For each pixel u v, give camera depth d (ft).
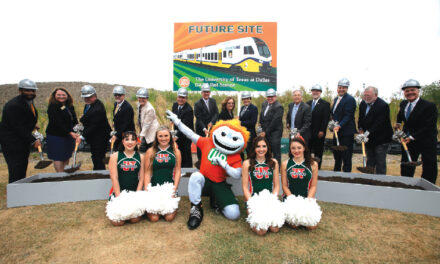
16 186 11.96
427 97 37.63
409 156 14.03
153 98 43.52
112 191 11.60
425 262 7.94
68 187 12.59
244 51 25.27
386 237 9.40
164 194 10.46
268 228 9.86
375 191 12.01
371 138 15.92
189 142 18.28
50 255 8.23
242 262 7.86
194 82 25.84
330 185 12.71
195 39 25.61
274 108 18.34
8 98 56.24
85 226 10.15
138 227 10.10
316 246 8.80
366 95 15.61
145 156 11.87
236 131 11.50
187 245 8.80
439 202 11.03
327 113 17.89
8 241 9.04
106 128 16.51
